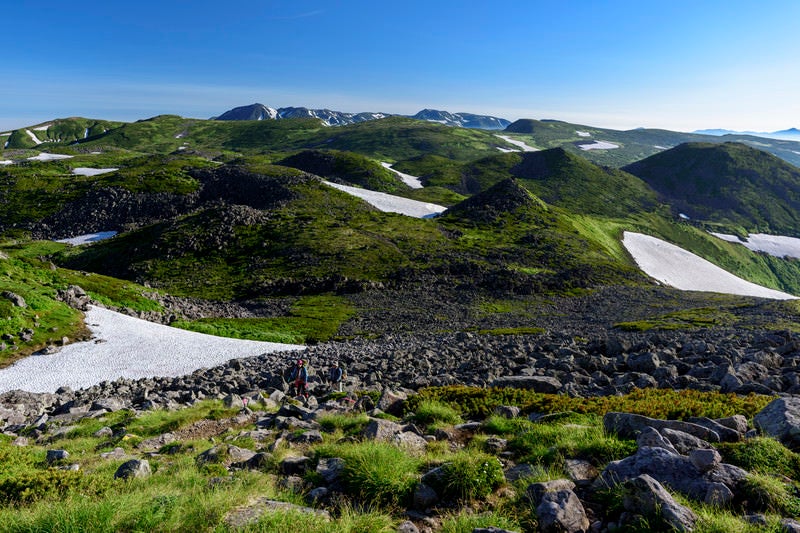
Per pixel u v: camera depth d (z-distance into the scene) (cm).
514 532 830
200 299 10406
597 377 2767
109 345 5462
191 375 4625
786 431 1166
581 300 10269
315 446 1445
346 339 7131
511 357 3819
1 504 1084
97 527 891
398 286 11188
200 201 19175
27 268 7138
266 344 6356
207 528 892
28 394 3819
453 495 1057
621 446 1175
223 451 1479
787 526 778
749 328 6191
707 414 1531
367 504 1034
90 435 2191
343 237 14438
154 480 1255
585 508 960
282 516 903
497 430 1574
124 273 12800
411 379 3456
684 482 949
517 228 16925
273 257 13250
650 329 6475
